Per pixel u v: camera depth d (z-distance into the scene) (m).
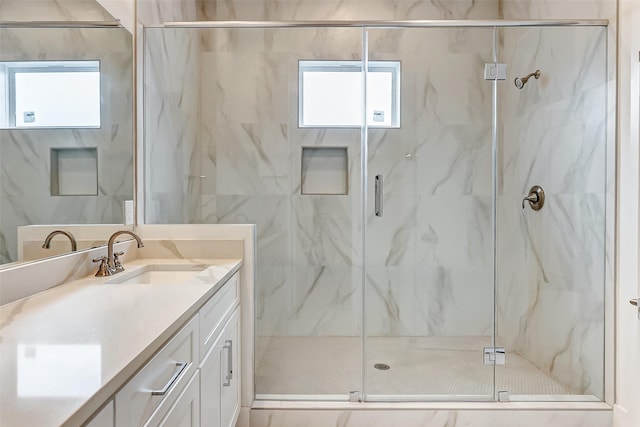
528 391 2.14
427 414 1.97
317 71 2.91
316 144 2.92
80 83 1.49
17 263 1.16
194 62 2.78
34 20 1.23
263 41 2.88
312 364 2.44
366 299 2.79
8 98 1.12
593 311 2.10
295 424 1.96
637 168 1.89
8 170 1.12
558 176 2.31
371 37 2.68
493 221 2.68
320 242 2.89
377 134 2.76
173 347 0.98
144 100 2.07
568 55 2.24
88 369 0.66
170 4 2.49
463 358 2.46
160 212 2.28
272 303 2.84
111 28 1.73
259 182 2.92
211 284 1.35
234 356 1.79
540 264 2.42
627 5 1.94
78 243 1.48
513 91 2.58
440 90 2.70
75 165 1.46
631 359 1.91
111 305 1.08
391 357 2.50
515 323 2.55
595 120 2.10
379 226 2.80
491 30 2.56
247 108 2.90
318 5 3.19
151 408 0.84
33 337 0.82
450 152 2.74
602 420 1.97
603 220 2.06
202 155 2.90
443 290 2.74
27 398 0.55
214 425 1.41
